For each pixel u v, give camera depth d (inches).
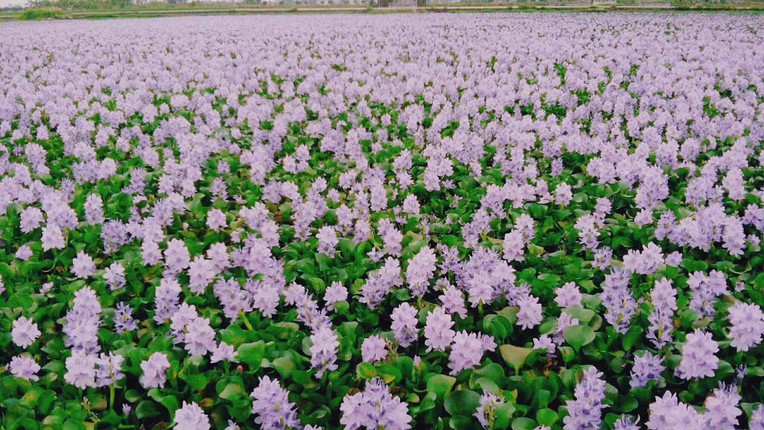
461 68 554.6
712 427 109.7
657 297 152.8
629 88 460.1
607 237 208.5
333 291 166.9
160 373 133.3
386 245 195.2
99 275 187.9
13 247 218.7
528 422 116.6
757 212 205.8
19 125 375.9
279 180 280.7
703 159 303.9
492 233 224.1
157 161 297.4
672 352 147.7
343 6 2177.7
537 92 435.8
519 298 161.6
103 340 156.1
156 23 1360.7
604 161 279.0
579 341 142.3
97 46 838.5
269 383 118.9
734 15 1272.1
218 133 358.6
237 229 222.8
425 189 256.8
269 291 160.4
